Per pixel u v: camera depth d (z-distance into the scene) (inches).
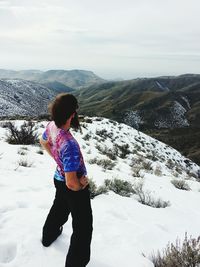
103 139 1027.9
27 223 172.4
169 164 1054.4
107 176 397.7
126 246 172.4
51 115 118.4
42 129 885.8
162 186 427.5
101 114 7470.5
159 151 1360.7
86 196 127.0
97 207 237.9
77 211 127.0
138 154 1007.0
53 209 146.3
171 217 266.2
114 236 183.6
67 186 121.2
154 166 810.8
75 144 117.6
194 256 149.2
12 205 201.3
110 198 279.0
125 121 6924.2
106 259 153.9
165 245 189.2
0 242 148.4
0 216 179.2
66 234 166.1
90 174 386.6
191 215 295.0
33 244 149.7
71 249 129.6
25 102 6663.4
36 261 138.5
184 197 384.5
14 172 313.9
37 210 196.7
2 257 140.1
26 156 437.1
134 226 208.4
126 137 1269.7
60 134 118.8
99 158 613.9
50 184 283.1
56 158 124.6
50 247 150.1
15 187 247.6
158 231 211.8
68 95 117.4
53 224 147.3
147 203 303.3
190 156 3772.1
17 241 150.7
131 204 274.2
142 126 6756.9
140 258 159.5
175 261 149.0
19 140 594.2
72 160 115.0
